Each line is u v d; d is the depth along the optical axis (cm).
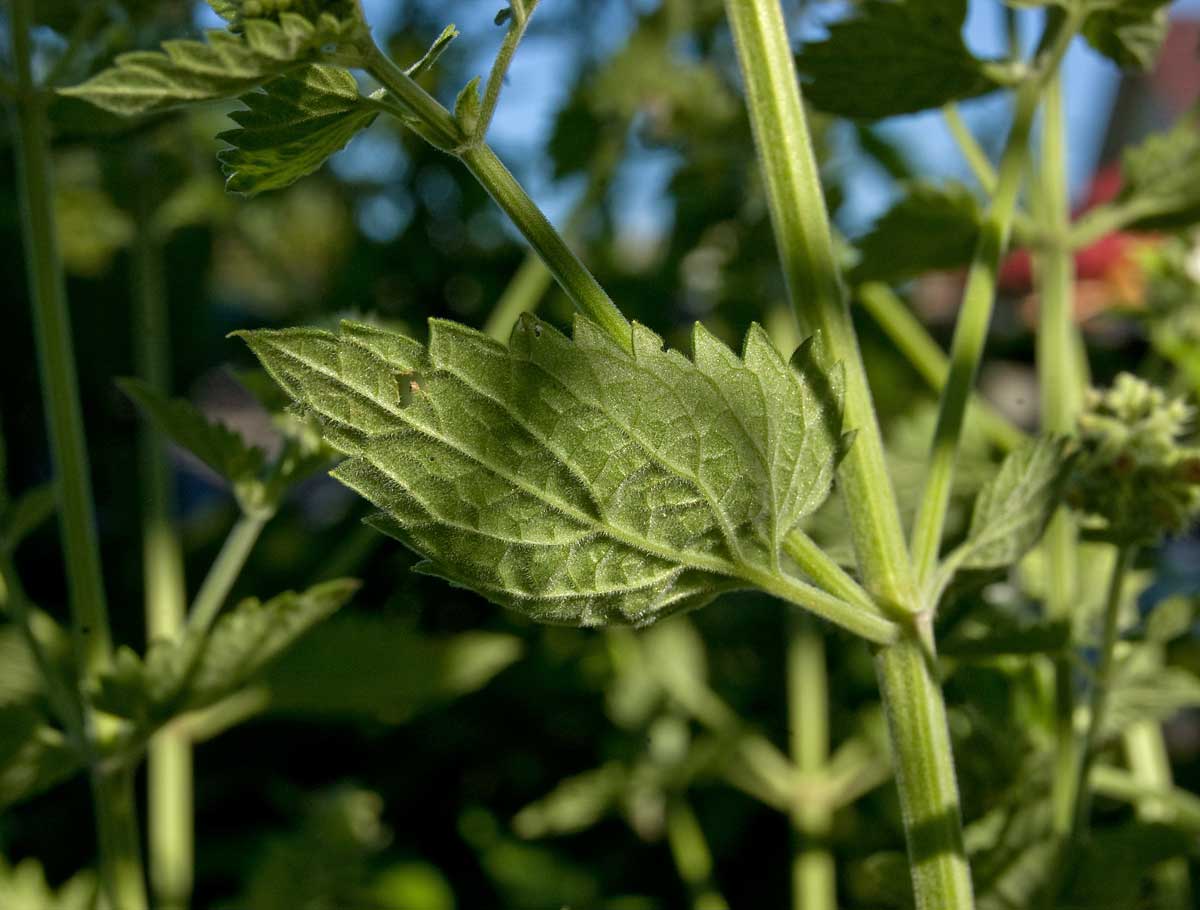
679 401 23
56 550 78
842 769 55
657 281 69
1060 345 40
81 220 64
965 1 31
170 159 50
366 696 42
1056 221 40
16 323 82
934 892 25
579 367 23
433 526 23
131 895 33
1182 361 47
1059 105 40
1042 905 33
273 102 24
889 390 66
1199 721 68
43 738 33
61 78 35
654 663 58
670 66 63
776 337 61
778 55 26
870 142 64
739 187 64
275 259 71
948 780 26
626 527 24
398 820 66
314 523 76
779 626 67
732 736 56
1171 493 32
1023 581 42
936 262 37
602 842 65
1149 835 33
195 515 85
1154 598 54
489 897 63
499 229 78
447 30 24
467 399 23
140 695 32
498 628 68
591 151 64
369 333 23
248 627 32
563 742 68
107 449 80
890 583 26
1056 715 35
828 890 53
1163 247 49
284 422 33
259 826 67
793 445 24
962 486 36
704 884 56
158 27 40
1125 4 31
